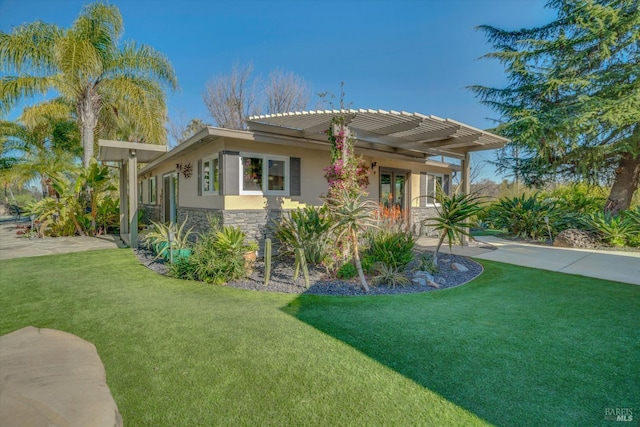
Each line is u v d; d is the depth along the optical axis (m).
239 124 21.06
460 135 7.92
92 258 7.46
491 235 12.14
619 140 11.85
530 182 15.25
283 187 8.30
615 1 12.32
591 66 13.19
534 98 14.73
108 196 13.27
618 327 3.53
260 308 4.20
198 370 2.69
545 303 4.36
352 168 6.27
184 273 5.73
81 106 12.08
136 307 4.20
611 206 12.52
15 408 1.16
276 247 8.03
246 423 2.07
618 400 2.28
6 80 11.41
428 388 2.43
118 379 2.56
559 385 2.46
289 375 2.62
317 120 6.81
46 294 4.76
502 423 2.06
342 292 4.96
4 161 15.85
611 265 6.73
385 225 7.13
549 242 10.12
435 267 6.12
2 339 1.78
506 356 2.90
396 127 7.08
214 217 7.66
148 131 12.73
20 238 11.02
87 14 11.43
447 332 3.42
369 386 2.46
